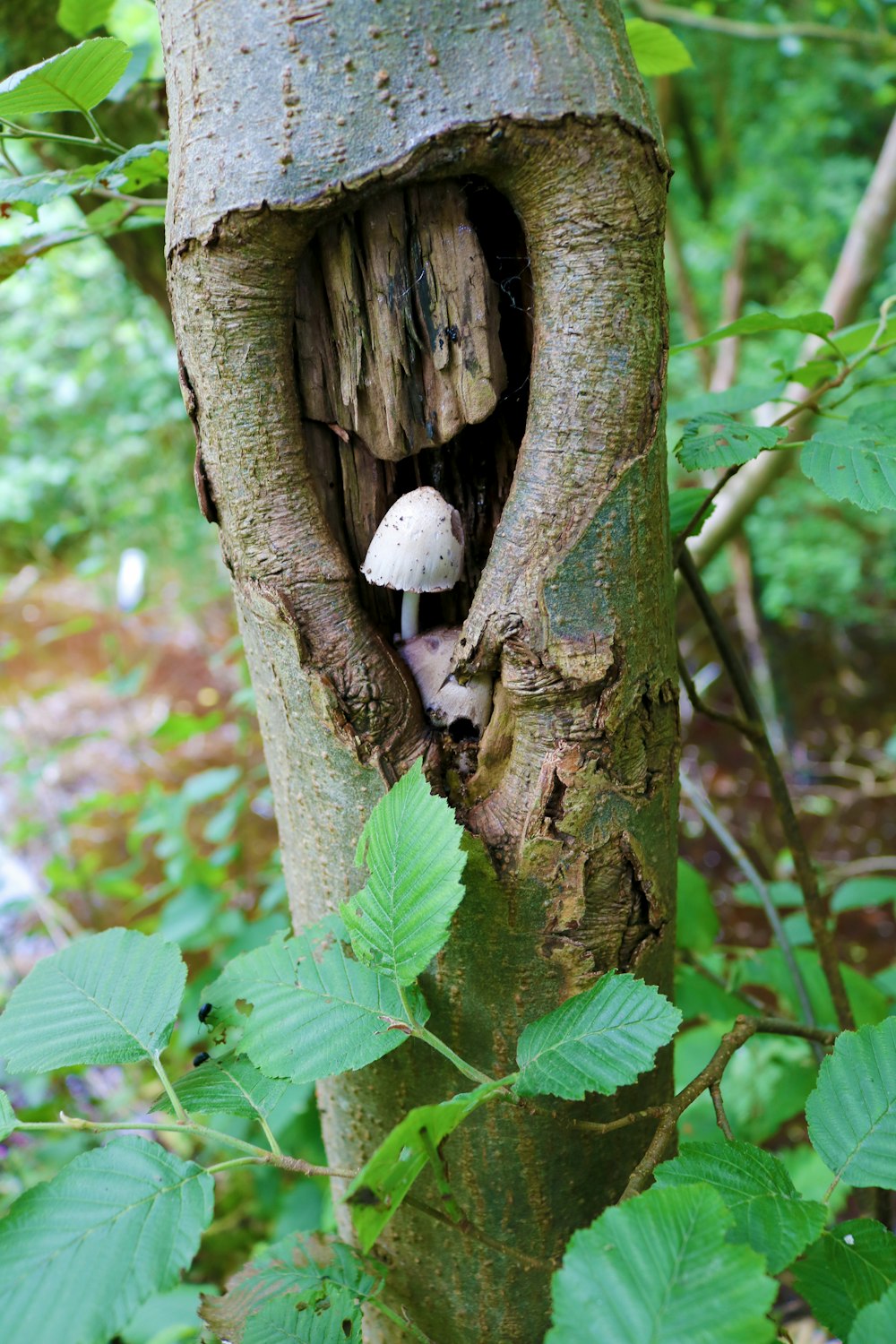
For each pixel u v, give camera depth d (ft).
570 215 1.33
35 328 7.54
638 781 1.49
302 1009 1.40
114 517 6.34
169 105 1.39
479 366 1.48
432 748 1.51
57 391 7.68
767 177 7.62
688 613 7.52
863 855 5.52
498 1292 1.61
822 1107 1.34
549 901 1.47
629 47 1.37
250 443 1.42
